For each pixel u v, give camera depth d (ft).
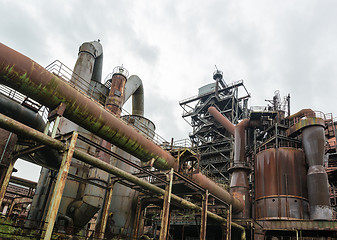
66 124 81.05
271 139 107.76
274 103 131.03
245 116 165.89
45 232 34.30
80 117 47.32
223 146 158.71
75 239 59.72
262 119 116.47
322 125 96.99
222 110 173.99
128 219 81.10
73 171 77.05
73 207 66.95
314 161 93.04
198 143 171.32
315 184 89.66
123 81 82.23
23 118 51.93
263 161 104.01
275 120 115.24
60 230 64.90
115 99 77.97
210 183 74.18
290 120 111.96
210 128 164.14
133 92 109.19
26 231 42.27
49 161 55.67
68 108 45.29
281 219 91.30
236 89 172.24
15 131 36.24
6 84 40.34
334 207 112.88
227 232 75.72
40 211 71.72
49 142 38.78
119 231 78.33
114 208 81.05
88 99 48.11
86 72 85.81
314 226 80.94
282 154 100.53
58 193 36.55
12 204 107.65
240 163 106.11
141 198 79.15
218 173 154.51
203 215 66.08
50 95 42.75
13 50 39.24
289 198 93.56
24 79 39.96
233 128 119.85
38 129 56.49
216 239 103.24
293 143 106.63
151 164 61.00
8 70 38.47
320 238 85.51
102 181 66.03
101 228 58.03
